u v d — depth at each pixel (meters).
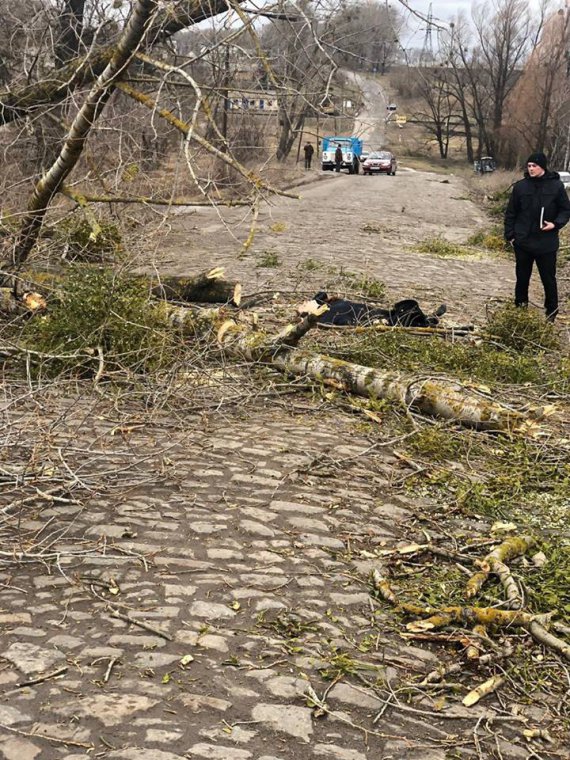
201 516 5.23
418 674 3.90
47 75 10.89
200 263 14.94
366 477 6.03
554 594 4.55
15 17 11.92
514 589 4.48
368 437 6.82
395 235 21.67
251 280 13.35
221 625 4.12
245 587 4.46
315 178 42.84
